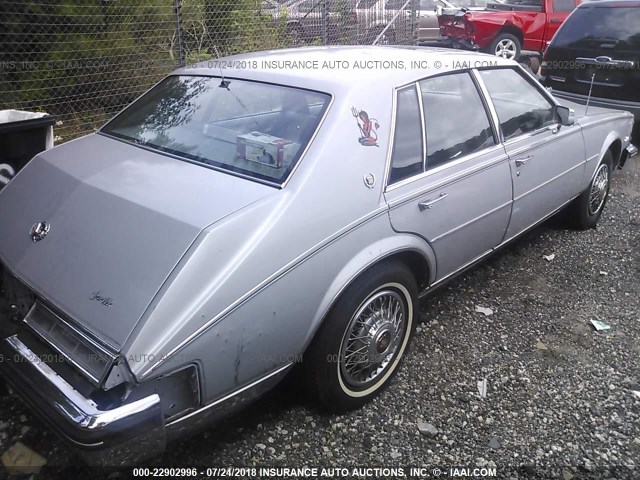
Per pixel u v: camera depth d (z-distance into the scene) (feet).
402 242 9.67
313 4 28.63
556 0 41.19
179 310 7.00
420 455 8.93
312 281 8.29
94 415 6.70
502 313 13.00
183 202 8.09
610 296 13.85
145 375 6.73
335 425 9.44
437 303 13.32
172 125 10.47
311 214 8.32
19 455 8.53
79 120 20.79
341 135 9.04
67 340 7.40
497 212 12.25
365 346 9.46
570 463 8.86
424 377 10.73
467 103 11.80
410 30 34.91
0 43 18.60
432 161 10.61
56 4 19.21
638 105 23.54
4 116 13.89
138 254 7.48
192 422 7.52
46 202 9.01
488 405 10.05
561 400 10.23
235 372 7.68
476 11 40.68
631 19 23.65
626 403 10.20
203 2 23.86
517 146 12.75
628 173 23.30
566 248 16.30
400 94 10.21
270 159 8.87
